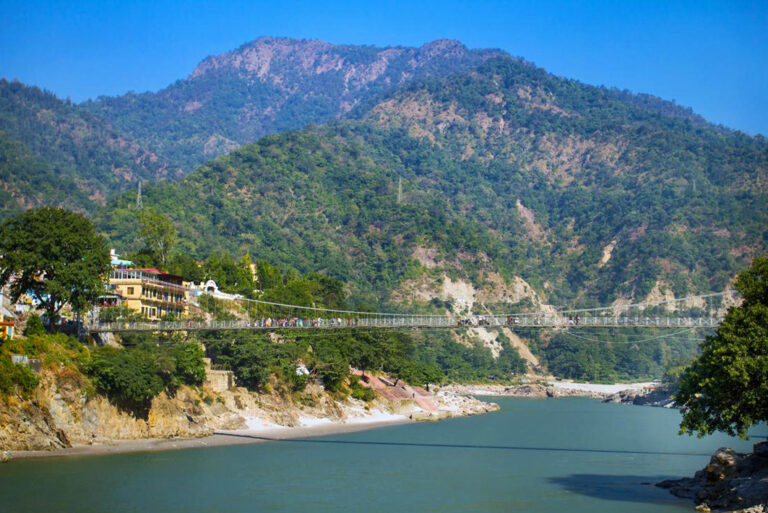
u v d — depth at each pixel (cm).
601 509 11294
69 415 14638
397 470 14088
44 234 15938
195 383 17762
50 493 11506
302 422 19600
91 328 16762
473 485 12912
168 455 14675
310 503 11500
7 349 14200
